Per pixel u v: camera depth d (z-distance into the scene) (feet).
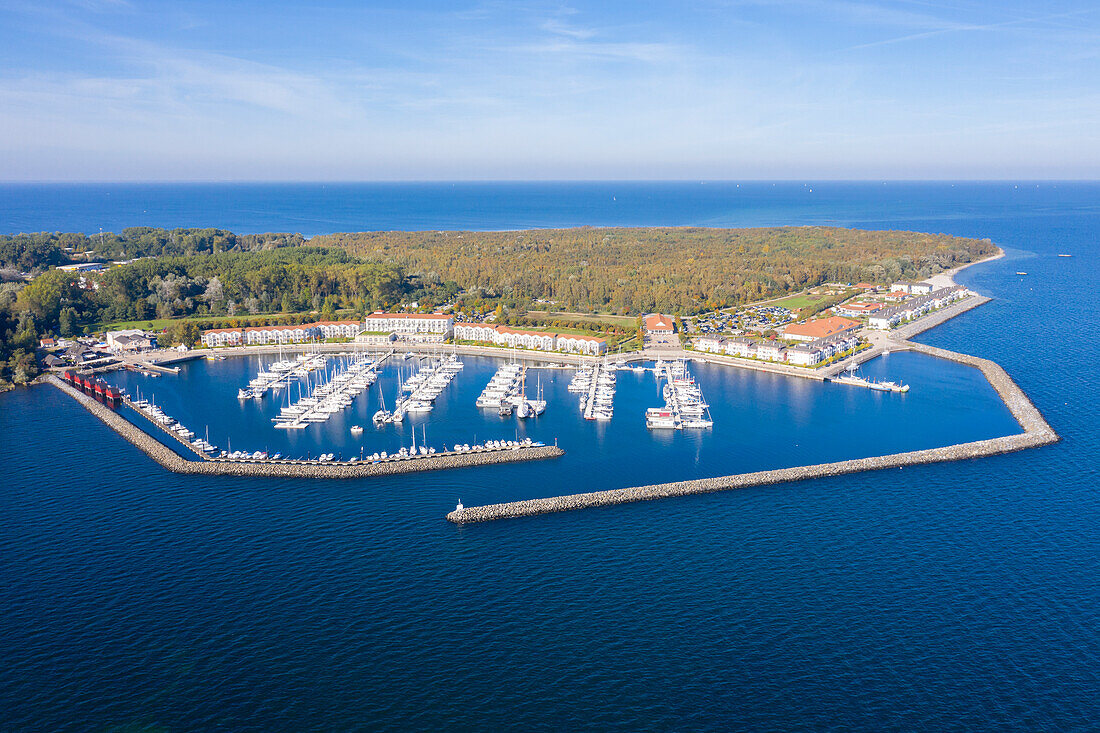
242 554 596.70
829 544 608.60
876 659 469.57
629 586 549.95
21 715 425.28
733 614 515.50
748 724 418.51
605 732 412.98
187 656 474.90
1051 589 542.16
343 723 420.36
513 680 453.17
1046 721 419.95
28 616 515.09
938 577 558.97
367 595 540.11
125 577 563.07
